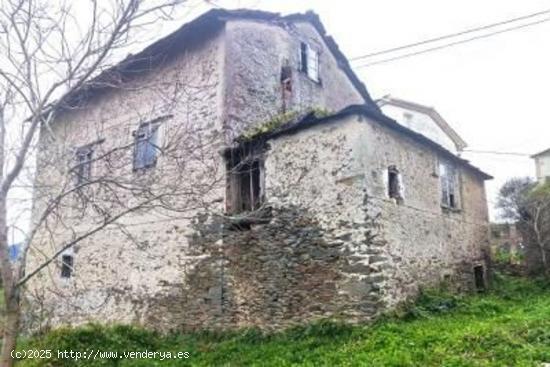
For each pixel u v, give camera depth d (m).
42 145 5.25
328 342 7.11
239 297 8.80
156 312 9.95
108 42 4.19
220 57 10.20
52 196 5.46
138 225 10.76
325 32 13.55
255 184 9.59
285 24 12.00
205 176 9.51
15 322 3.96
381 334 6.76
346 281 7.67
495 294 11.48
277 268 8.50
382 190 8.30
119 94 11.88
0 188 4.06
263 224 8.89
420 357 5.74
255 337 8.13
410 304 8.28
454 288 10.27
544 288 11.89
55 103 4.51
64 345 7.58
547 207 13.15
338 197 8.08
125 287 10.69
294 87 11.99
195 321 9.26
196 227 9.71
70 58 4.29
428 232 9.71
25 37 4.25
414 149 9.82
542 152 21.06
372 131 8.41
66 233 11.95
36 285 12.23
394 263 8.15
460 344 6.01
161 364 7.16
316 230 8.23
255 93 10.66
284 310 8.20
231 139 9.69
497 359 5.46
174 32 10.41
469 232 11.87
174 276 9.85
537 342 5.99
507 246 18.09
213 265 9.29
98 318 11.00
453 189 11.52
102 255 11.38
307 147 8.70
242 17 10.62
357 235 7.71
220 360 7.20
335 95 13.81
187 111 10.39
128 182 5.00
